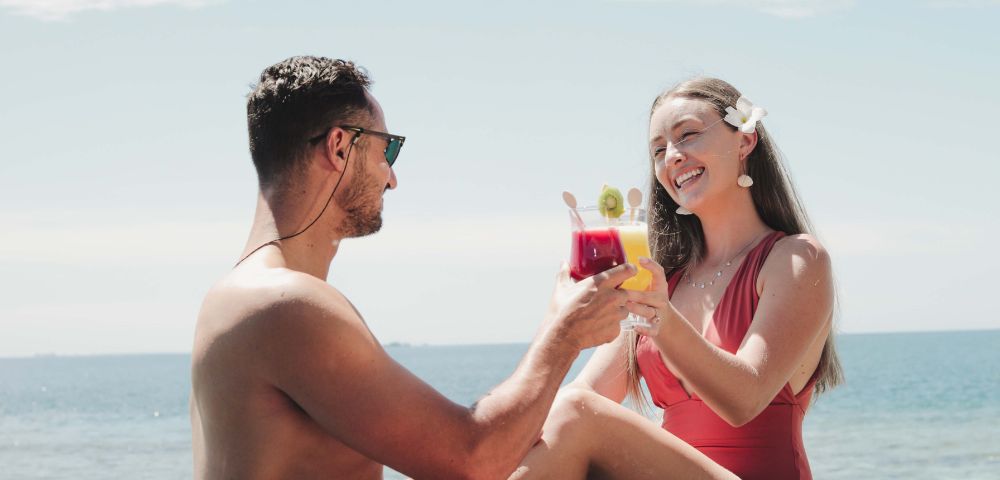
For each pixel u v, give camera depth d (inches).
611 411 116.0
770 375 125.6
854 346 4266.7
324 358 90.5
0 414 1604.3
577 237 115.0
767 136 146.7
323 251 102.5
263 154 101.7
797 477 134.3
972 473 649.6
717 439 135.0
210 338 94.8
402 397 92.4
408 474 94.4
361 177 102.7
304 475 95.0
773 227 147.6
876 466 685.9
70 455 934.4
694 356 117.6
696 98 144.3
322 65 102.6
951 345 4148.6
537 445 113.4
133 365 7209.6
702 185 142.9
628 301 111.4
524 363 101.1
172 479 772.0
